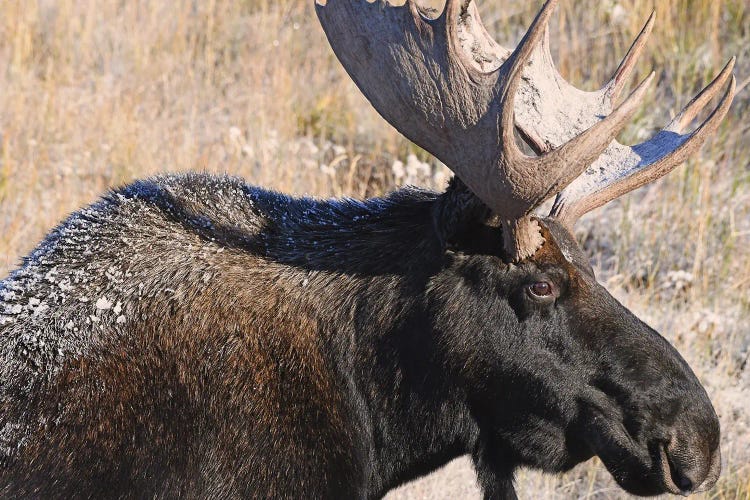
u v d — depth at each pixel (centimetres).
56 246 1506
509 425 1518
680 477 1470
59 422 1372
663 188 3184
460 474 2136
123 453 1380
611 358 1470
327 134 3497
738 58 3753
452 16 1354
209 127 3419
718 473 1500
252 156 2964
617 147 1636
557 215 1573
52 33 4044
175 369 1438
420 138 1409
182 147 3183
